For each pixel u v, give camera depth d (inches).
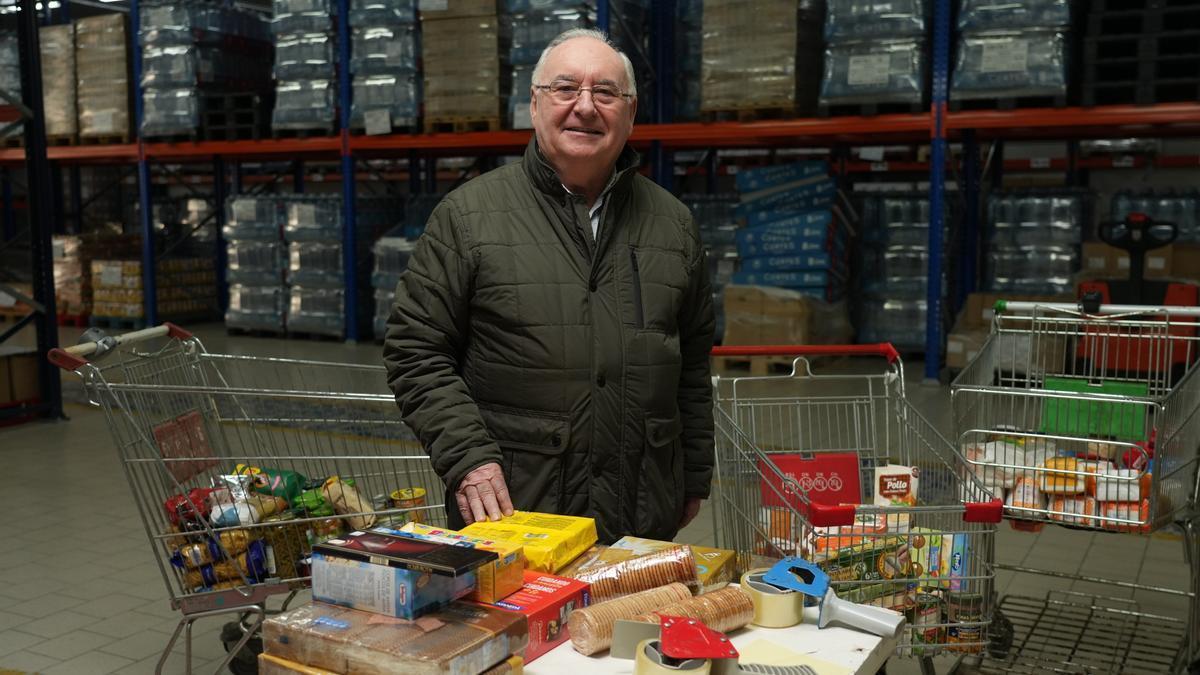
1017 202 386.3
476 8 398.6
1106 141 557.6
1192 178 571.5
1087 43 316.2
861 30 339.3
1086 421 123.2
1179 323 130.8
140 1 468.4
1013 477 121.6
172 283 531.5
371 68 423.8
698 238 111.2
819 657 72.2
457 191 103.8
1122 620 151.6
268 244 476.1
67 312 538.6
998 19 317.7
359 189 783.7
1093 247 354.6
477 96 404.2
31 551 197.8
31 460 268.2
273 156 554.3
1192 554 130.4
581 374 99.6
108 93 493.0
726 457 115.3
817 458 113.4
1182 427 119.9
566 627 73.6
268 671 66.2
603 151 99.0
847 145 453.1
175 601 118.6
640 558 82.0
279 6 443.2
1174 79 307.4
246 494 118.6
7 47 502.0
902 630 77.4
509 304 99.3
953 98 331.9
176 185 810.8
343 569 69.0
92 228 676.1
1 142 516.4
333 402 131.6
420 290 101.3
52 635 158.9
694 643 64.6
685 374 114.6
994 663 132.3
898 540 106.3
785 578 80.1
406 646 62.5
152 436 119.5
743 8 354.6
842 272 403.9
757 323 368.5
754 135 370.0
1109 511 117.4
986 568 108.6
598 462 100.3
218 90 481.1
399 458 131.0
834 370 376.2
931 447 117.0
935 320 342.3
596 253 100.7
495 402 101.7
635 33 404.8
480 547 73.5
